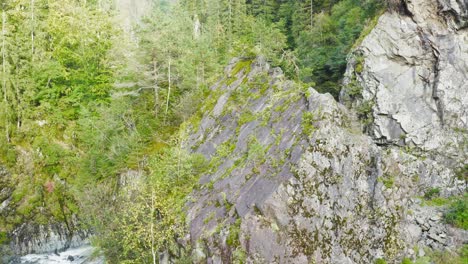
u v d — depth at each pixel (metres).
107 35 45.94
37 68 38.06
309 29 46.53
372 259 19.94
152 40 35.50
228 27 55.59
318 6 50.09
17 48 38.25
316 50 40.00
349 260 19.19
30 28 40.22
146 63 36.12
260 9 59.31
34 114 36.91
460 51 28.80
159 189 23.58
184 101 34.22
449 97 28.66
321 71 37.75
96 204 30.22
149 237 21.17
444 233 23.06
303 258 18.28
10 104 35.97
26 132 35.78
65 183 34.91
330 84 35.88
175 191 24.97
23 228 31.44
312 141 20.33
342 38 37.28
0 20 39.72
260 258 18.33
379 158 21.48
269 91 27.70
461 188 27.02
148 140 34.00
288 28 54.03
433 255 21.97
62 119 37.59
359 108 30.75
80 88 39.03
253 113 27.11
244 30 53.69
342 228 19.58
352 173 20.66
